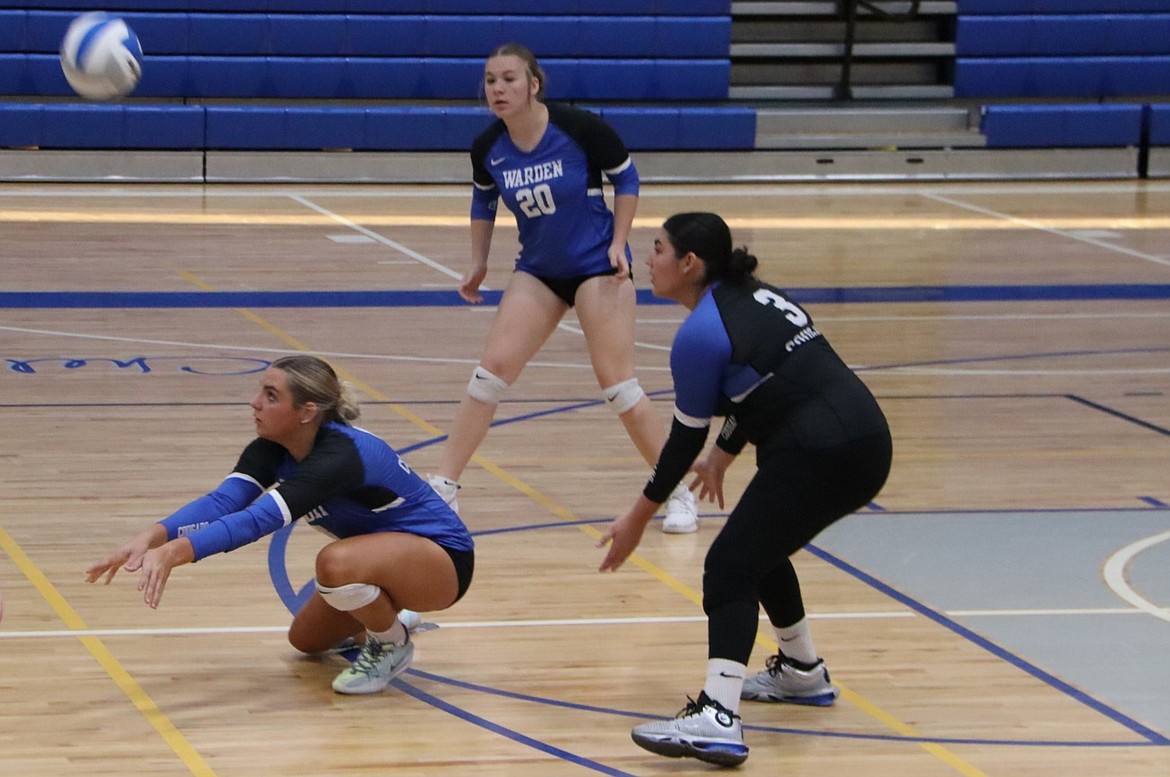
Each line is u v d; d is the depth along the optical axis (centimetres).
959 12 3316
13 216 2531
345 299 1955
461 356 1645
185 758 682
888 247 2434
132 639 833
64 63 1572
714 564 697
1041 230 2642
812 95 3319
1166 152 3309
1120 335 1820
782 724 741
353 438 735
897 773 684
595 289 1034
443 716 740
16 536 1006
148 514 1063
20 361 1553
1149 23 3347
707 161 3130
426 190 2980
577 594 928
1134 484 1195
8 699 745
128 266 2133
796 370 695
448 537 771
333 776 667
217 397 1427
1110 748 715
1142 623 889
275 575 946
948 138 3222
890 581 959
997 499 1147
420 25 3097
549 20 3139
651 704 761
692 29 3188
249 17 3031
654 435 1054
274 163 2989
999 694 781
